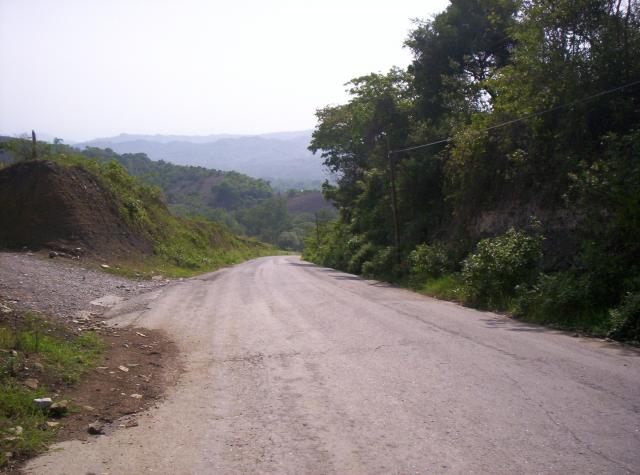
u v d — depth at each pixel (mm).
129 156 159125
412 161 25250
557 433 4930
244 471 4363
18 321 8602
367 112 37219
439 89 27578
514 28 17656
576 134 14414
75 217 23047
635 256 10953
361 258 30438
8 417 5414
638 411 5496
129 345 9203
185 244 35312
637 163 11445
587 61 14297
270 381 7039
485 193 19156
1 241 21516
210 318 12398
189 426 5492
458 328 10445
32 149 25750
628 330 9281
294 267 36094
